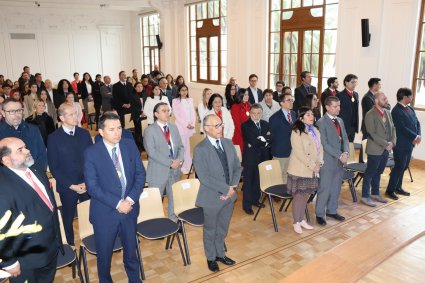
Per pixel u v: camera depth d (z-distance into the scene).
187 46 12.85
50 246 2.48
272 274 3.35
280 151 4.58
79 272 3.01
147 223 3.37
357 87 7.40
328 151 4.14
